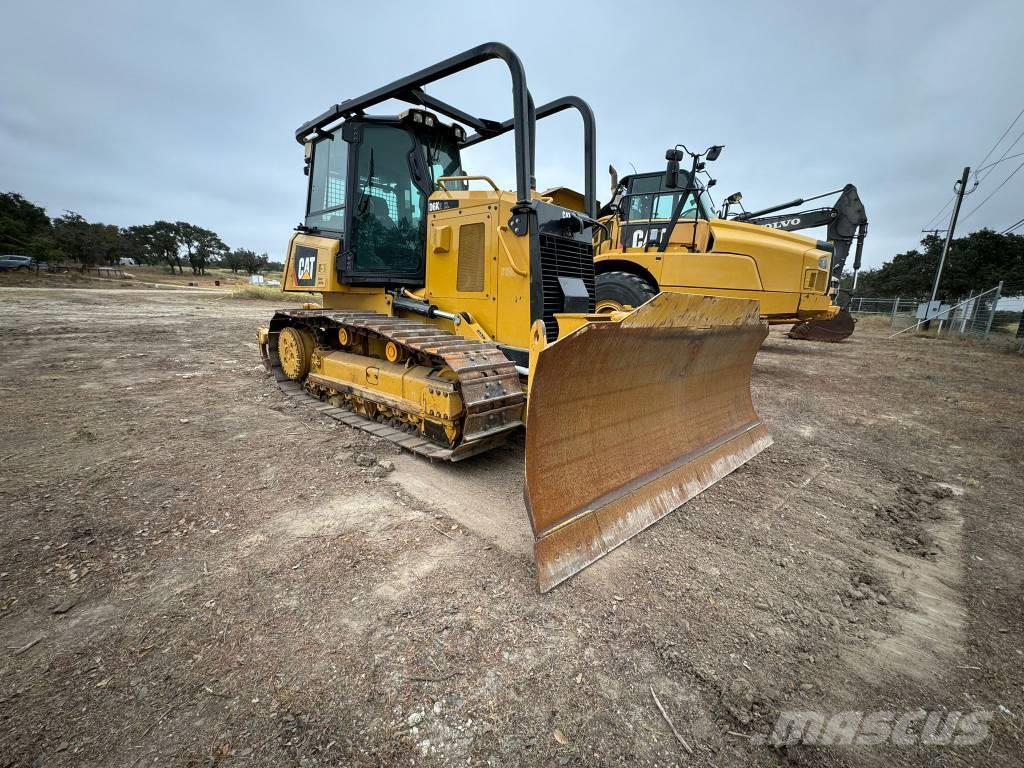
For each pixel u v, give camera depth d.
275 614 2.34
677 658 2.16
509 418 4.14
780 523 3.46
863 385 8.64
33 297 21.06
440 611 2.39
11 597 2.40
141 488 3.62
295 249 6.23
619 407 3.36
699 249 7.90
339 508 3.43
